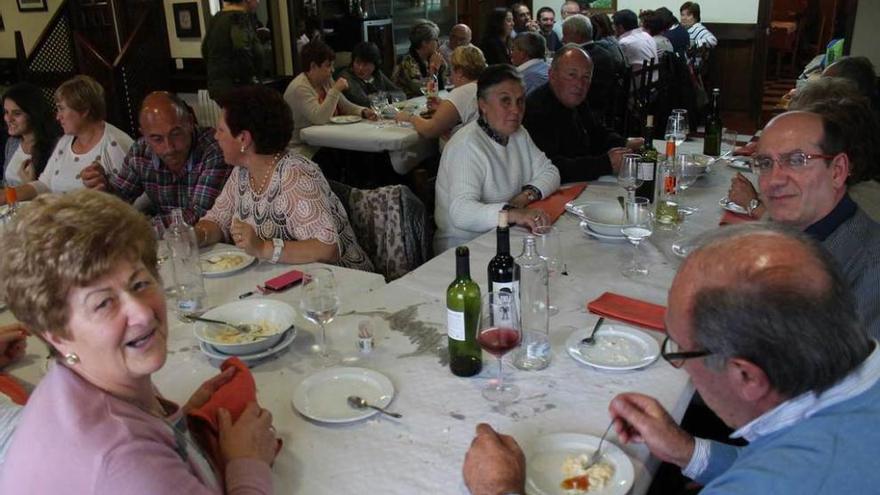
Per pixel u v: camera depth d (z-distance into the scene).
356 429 1.24
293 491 1.09
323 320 1.47
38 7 6.90
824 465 0.80
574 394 1.34
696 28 7.43
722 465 1.15
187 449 0.96
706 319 0.84
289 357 1.51
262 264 2.09
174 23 6.31
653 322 1.59
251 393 1.23
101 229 0.87
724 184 2.87
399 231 2.43
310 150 4.76
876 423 0.80
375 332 1.61
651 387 1.36
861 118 1.64
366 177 4.84
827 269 0.82
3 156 4.25
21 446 0.86
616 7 8.30
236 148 2.16
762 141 1.69
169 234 1.87
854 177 1.66
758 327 0.80
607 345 1.51
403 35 7.45
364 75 5.57
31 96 3.38
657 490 1.69
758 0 7.45
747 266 0.83
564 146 3.21
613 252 2.11
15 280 0.86
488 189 2.59
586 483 1.08
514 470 1.05
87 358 0.91
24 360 1.56
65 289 0.86
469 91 4.21
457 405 1.31
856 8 5.21
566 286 1.86
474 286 1.40
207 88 5.93
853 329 0.81
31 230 0.86
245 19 5.18
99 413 0.86
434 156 4.68
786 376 0.81
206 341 1.50
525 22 7.70
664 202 2.42
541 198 2.67
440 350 1.52
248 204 2.27
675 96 5.32
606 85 4.51
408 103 5.42
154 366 0.94
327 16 6.70
